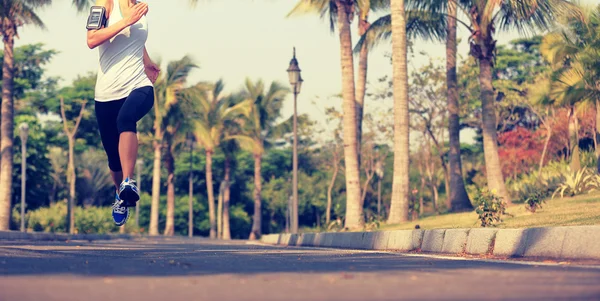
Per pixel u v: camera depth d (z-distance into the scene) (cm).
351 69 2195
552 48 2336
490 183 2080
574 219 1213
